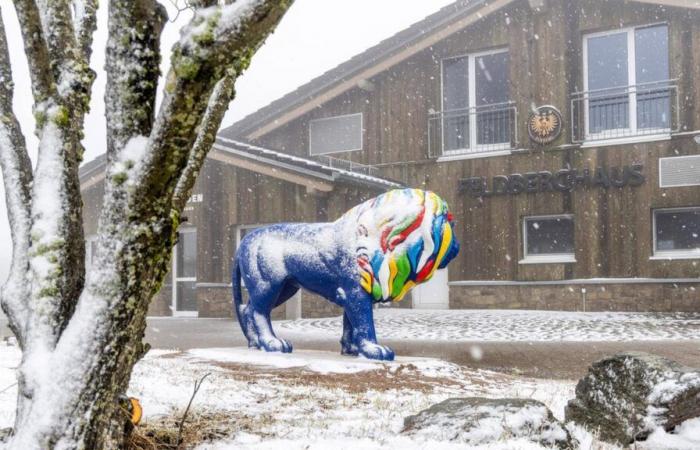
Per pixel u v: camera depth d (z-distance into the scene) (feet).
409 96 72.08
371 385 24.75
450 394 23.61
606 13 64.03
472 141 69.31
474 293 66.69
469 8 67.62
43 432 9.53
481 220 67.15
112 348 9.83
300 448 13.94
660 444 16.31
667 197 60.54
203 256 66.54
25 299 10.77
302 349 36.68
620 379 17.69
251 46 9.42
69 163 10.73
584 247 62.90
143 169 9.66
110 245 9.84
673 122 60.80
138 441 13.38
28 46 10.27
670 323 49.60
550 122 64.69
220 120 13.03
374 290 29.14
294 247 31.42
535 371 30.35
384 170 72.38
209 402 19.39
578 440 15.97
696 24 60.75
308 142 77.05
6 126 11.68
